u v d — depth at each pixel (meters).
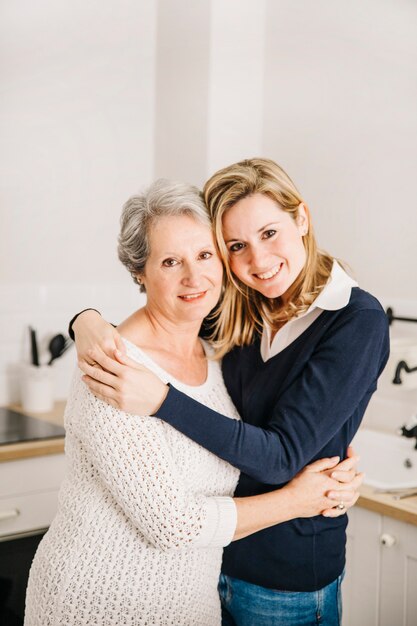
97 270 3.16
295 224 1.42
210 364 1.54
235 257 1.43
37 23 2.93
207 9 2.93
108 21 3.10
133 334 1.40
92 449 1.25
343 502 1.39
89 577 1.28
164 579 1.31
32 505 2.38
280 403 1.35
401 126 2.48
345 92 2.69
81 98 3.06
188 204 1.33
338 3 2.71
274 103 3.01
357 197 2.66
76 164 3.07
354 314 1.36
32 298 2.99
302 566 1.43
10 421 2.65
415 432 2.23
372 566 1.94
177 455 1.30
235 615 1.50
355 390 1.34
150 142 3.27
